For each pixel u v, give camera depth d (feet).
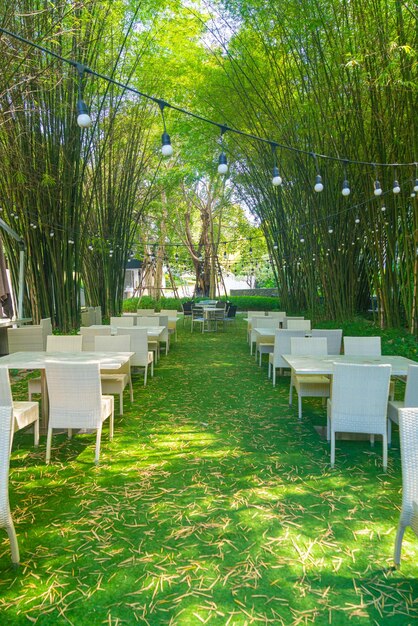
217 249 56.29
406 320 22.25
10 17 13.39
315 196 24.70
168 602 5.55
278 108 23.26
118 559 6.43
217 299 56.18
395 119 17.85
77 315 24.49
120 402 13.39
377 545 6.77
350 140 20.38
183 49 27.53
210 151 35.63
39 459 10.21
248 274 78.48
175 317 30.19
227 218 59.11
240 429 12.24
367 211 21.79
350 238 24.90
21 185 19.45
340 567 6.23
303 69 20.81
